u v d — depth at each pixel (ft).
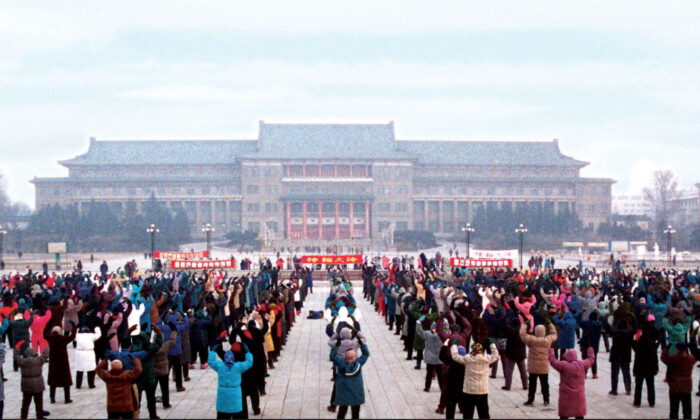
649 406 85.10
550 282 178.50
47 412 82.38
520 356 94.02
